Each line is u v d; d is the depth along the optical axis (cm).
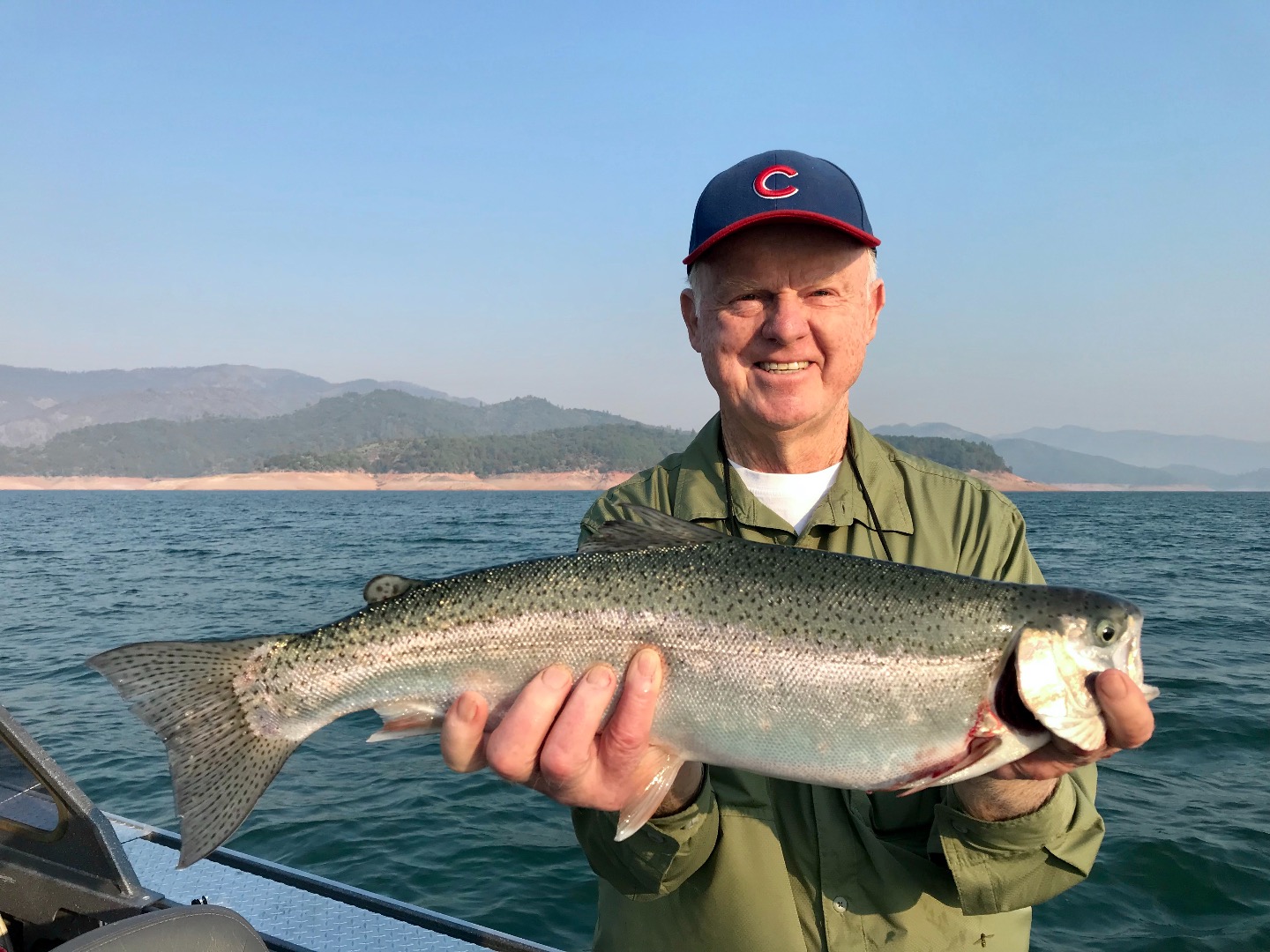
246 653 85
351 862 187
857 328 81
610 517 91
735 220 77
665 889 72
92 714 299
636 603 80
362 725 286
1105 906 160
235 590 640
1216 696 293
